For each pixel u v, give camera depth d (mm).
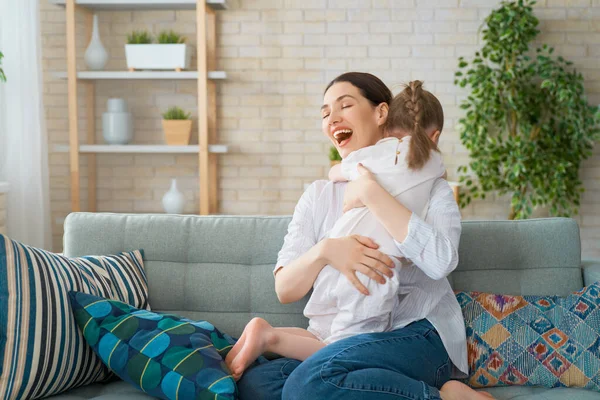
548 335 1692
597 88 4520
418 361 1497
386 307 1572
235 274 1909
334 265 1612
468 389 1540
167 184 4684
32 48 3941
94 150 4184
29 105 3934
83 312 1591
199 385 1445
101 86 4613
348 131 1863
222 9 4551
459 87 4547
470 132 4297
